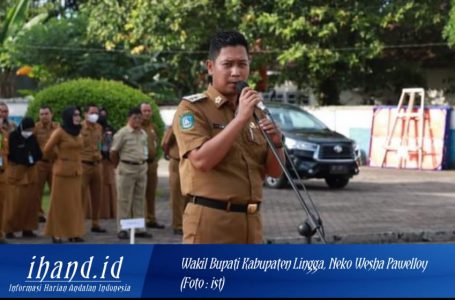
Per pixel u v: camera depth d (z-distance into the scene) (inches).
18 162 484.1
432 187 805.2
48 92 679.1
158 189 780.6
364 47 1079.6
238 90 186.7
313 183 857.5
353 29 1055.6
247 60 189.8
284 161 194.9
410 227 524.4
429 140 1038.4
